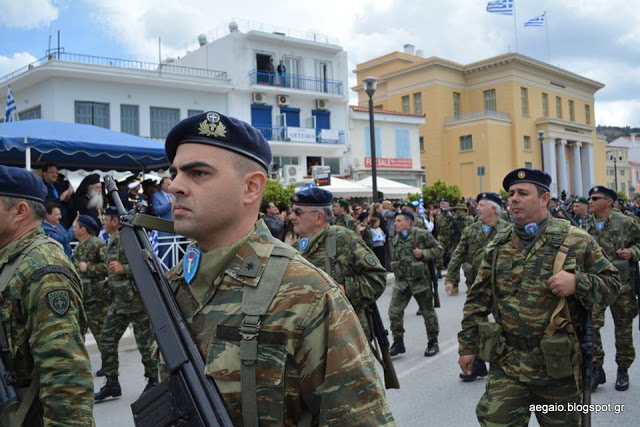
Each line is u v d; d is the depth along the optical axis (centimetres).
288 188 1569
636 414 454
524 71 4228
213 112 145
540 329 296
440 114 4125
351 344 138
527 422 303
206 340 138
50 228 641
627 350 514
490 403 303
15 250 222
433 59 4075
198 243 150
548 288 299
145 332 539
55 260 223
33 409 216
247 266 141
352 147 3164
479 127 3956
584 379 298
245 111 2736
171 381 135
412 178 3488
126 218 167
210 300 142
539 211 314
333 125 3078
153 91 2447
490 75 4216
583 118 4950
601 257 306
